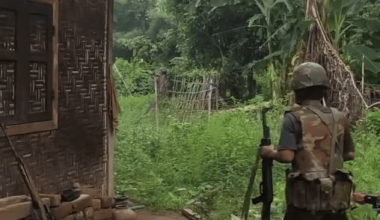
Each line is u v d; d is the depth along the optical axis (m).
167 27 31.11
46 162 5.34
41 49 5.21
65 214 5.14
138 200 7.77
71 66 5.75
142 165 9.24
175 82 17.14
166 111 16.14
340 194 3.71
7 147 4.77
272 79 14.49
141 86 25.73
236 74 20.86
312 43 12.13
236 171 8.64
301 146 3.77
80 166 5.96
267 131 4.01
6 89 4.75
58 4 5.43
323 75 3.89
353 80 11.49
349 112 11.44
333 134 3.80
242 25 20.70
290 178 3.77
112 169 6.61
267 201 3.98
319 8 12.54
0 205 4.52
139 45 30.33
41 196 5.00
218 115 13.88
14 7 4.81
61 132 5.59
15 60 4.84
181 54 24.08
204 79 16.62
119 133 11.66
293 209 3.83
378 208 3.68
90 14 6.06
